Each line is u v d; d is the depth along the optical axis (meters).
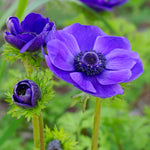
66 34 0.38
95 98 0.39
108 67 0.38
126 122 0.55
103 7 0.55
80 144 0.49
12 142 0.56
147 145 0.54
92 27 0.39
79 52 0.38
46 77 0.38
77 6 0.55
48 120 0.56
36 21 0.38
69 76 0.37
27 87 0.36
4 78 0.57
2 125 0.57
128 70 0.36
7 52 0.38
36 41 0.36
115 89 0.36
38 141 0.41
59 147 0.40
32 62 0.38
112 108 0.56
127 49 0.38
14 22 0.37
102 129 0.55
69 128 0.51
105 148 0.49
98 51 0.39
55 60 0.36
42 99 0.37
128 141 0.55
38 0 0.45
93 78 0.37
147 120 0.56
